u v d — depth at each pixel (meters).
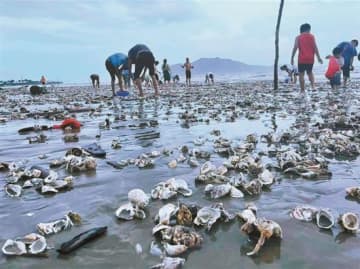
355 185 3.29
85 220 2.66
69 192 3.32
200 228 2.46
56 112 10.43
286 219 2.56
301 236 2.30
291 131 5.95
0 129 7.56
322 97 12.68
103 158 4.59
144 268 1.99
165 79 32.88
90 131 6.83
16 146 5.57
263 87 22.88
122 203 2.97
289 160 3.97
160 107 11.24
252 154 4.53
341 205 2.82
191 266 1.99
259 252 2.12
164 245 2.21
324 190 3.18
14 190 3.35
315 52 14.23
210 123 7.43
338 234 2.32
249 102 11.56
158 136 6.06
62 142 5.80
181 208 2.59
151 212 2.78
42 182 3.56
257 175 3.66
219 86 28.27
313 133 5.79
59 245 2.28
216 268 1.97
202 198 3.05
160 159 4.46
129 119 8.45
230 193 3.07
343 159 4.24
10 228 2.57
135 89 24.69
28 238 2.33
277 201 2.93
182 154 4.70
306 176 3.55
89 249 2.22
